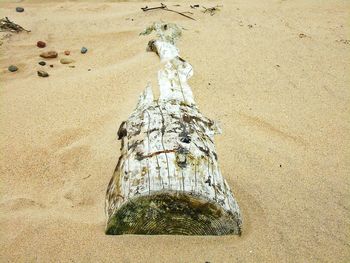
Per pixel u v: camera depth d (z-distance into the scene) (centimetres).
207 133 321
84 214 274
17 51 571
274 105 422
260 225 272
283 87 458
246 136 367
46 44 596
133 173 260
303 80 477
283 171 328
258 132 376
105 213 269
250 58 520
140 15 689
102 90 433
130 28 633
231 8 729
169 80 415
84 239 254
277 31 621
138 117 323
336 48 568
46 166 329
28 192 300
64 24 672
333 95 449
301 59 530
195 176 255
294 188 310
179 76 429
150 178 250
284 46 566
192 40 556
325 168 336
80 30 647
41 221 266
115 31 629
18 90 449
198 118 339
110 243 252
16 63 530
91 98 421
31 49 578
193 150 273
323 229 272
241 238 261
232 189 301
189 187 246
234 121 387
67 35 630
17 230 259
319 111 418
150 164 259
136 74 453
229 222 257
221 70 479
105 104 410
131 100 405
